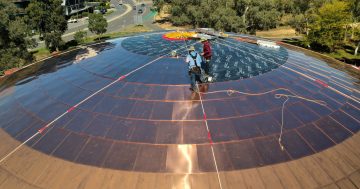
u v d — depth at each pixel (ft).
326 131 60.95
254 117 62.13
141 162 53.06
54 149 57.72
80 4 508.53
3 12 253.44
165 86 71.56
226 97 67.36
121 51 96.07
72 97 72.08
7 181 53.98
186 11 394.32
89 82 77.66
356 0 325.83
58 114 66.69
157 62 83.56
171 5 440.04
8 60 237.04
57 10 293.23
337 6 286.05
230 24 344.28
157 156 53.98
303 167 52.75
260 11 364.99
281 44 116.98
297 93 71.31
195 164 52.60
